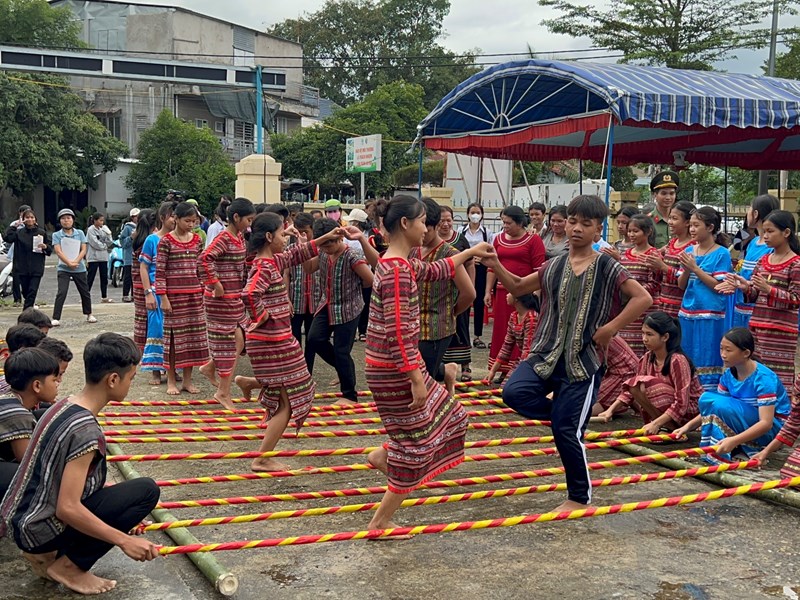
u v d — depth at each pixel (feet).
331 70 156.66
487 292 25.86
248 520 13.30
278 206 27.68
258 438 18.07
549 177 104.99
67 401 11.40
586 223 14.15
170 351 24.32
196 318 24.34
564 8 79.36
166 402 23.04
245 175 53.11
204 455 16.87
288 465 17.84
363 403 22.79
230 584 11.50
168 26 123.44
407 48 155.12
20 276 40.81
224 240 22.17
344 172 105.81
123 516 11.64
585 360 14.16
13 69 87.40
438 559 12.92
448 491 16.28
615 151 48.85
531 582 12.07
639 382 19.67
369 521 14.73
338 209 32.37
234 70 91.61
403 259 13.28
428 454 13.25
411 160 108.37
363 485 16.66
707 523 14.57
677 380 19.04
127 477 16.05
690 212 22.48
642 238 23.40
